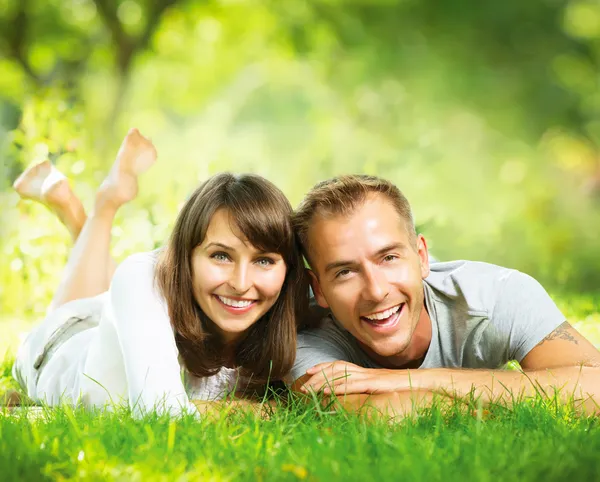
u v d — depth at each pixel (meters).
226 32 33.62
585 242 26.25
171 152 29.38
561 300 10.90
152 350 5.63
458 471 4.03
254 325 6.32
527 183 29.86
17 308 12.66
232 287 5.88
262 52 35.03
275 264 6.00
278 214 5.96
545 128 34.91
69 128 12.91
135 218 12.15
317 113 33.69
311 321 6.58
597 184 32.38
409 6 35.00
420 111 33.56
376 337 6.04
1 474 4.02
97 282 8.64
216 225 5.85
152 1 29.16
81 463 4.14
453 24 35.19
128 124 30.83
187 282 6.00
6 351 8.34
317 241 6.00
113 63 31.00
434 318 6.34
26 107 12.88
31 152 12.82
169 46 33.25
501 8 35.00
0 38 28.98
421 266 6.32
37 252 12.44
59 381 6.96
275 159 31.53
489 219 24.72
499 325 6.18
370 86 34.34
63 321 7.33
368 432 4.61
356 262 5.88
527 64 35.47
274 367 6.28
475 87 34.56
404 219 6.08
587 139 35.06
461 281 6.29
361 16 34.38
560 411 5.15
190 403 5.47
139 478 3.90
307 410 5.14
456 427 4.93
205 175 12.38
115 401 6.25
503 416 5.16
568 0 35.25
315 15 33.25
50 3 29.95
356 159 28.56
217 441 4.46
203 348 6.15
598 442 4.50
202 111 36.38
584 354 6.03
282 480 3.91
